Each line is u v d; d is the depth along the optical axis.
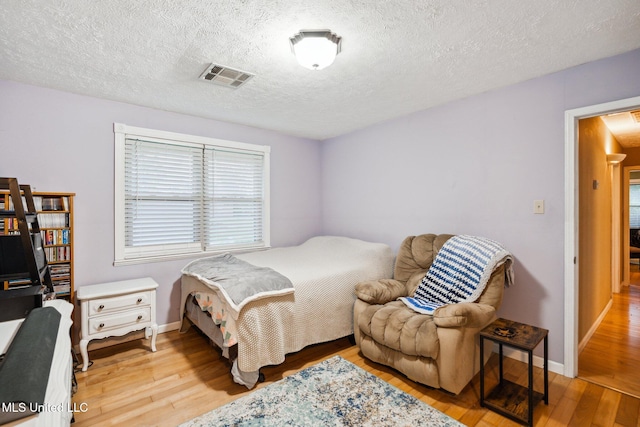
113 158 2.96
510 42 1.96
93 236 2.86
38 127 2.61
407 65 2.26
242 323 2.16
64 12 1.62
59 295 2.56
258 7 1.59
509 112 2.64
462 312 1.99
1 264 1.75
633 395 2.09
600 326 3.32
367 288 2.66
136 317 2.66
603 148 3.48
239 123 3.76
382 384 2.25
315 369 2.46
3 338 1.34
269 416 1.89
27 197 2.23
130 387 2.21
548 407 1.96
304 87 2.65
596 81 2.21
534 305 2.51
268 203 4.09
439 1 1.55
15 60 2.15
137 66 2.26
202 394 2.13
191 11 1.62
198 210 3.55
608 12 1.66
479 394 2.12
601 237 3.46
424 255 2.89
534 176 2.51
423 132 3.28
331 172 4.49
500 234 2.70
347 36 1.87
